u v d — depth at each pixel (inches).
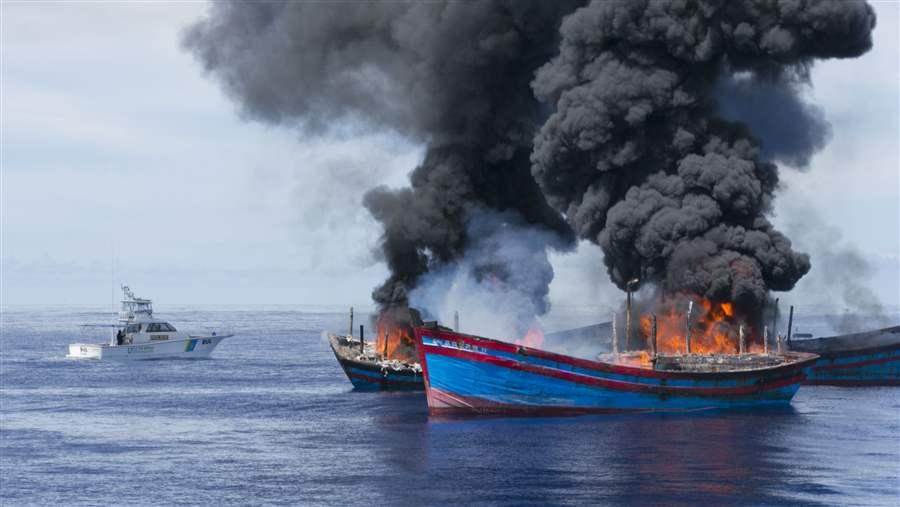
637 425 4569.4
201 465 4020.7
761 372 4960.6
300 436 4579.2
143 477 3838.6
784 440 4301.2
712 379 4867.1
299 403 5659.5
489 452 4079.7
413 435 4434.1
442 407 4761.3
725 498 3449.8
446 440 4311.0
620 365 4694.9
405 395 5900.6
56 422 5093.5
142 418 5206.7
